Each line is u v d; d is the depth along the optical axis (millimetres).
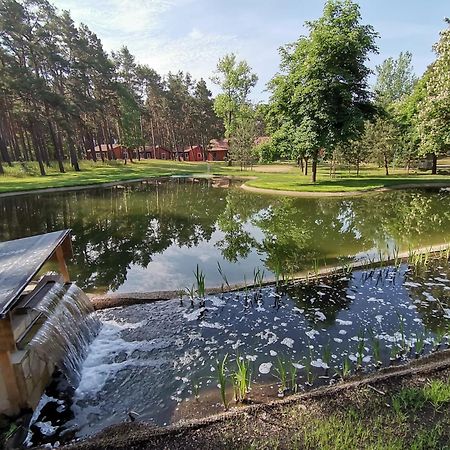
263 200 17609
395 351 4648
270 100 22438
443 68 15961
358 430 2975
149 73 46125
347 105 19984
